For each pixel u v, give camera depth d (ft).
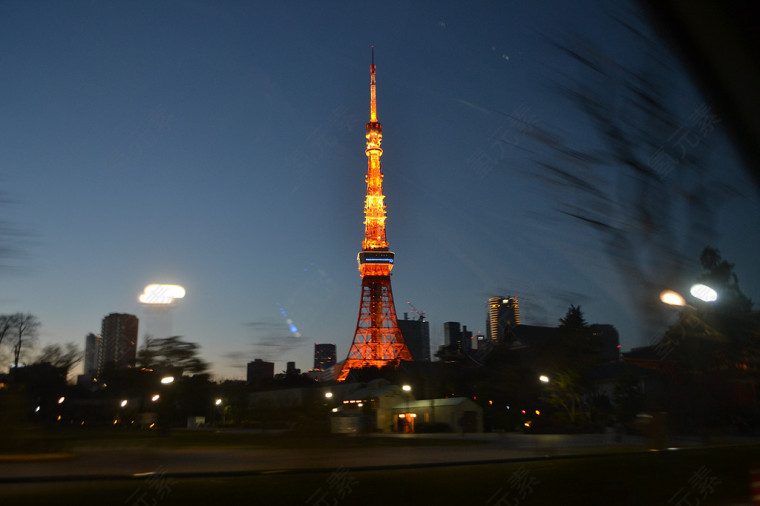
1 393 35.42
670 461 39.45
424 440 62.34
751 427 59.93
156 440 40.86
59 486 24.67
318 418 39.81
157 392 46.34
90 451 35.32
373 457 35.35
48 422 43.21
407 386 132.16
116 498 23.75
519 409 104.27
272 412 40.50
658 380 47.70
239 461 31.50
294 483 27.40
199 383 46.68
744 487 37.70
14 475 26.40
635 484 34.27
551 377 106.22
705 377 43.52
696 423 46.75
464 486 30.32
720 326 37.40
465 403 120.88
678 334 40.65
